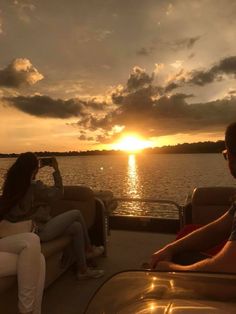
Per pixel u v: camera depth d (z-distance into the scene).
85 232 4.43
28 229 3.29
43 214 3.96
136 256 5.18
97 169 138.75
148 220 6.32
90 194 4.95
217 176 86.12
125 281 1.51
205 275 1.48
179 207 5.11
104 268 4.74
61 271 4.38
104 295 1.46
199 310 1.30
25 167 3.29
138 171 132.12
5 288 3.04
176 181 82.94
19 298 3.04
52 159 4.00
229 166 1.74
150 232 6.31
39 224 3.93
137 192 62.00
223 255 1.57
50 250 3.77
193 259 2.04
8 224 3.24
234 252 1.54
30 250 3.04
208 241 2.08
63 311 3.61
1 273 3.01
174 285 1.45
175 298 1.38
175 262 2.06
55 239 4.04
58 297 3.91
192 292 1.40
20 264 3.03
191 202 4.59
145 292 1.43
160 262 1.89
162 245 5.64
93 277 4.38
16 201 3.21
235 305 1.32
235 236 1.57
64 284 4.25
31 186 3.36
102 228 5.12
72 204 4.95
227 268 1.54
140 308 1.35
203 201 4.29
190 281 1.46
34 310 3.14
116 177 98.88
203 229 2.10
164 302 1.36
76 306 3.71
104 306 1.41
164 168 146.38
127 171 133.88
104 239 5.13
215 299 1.36
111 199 5.66
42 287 3.20
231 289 1.40
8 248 3.08
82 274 4.35
